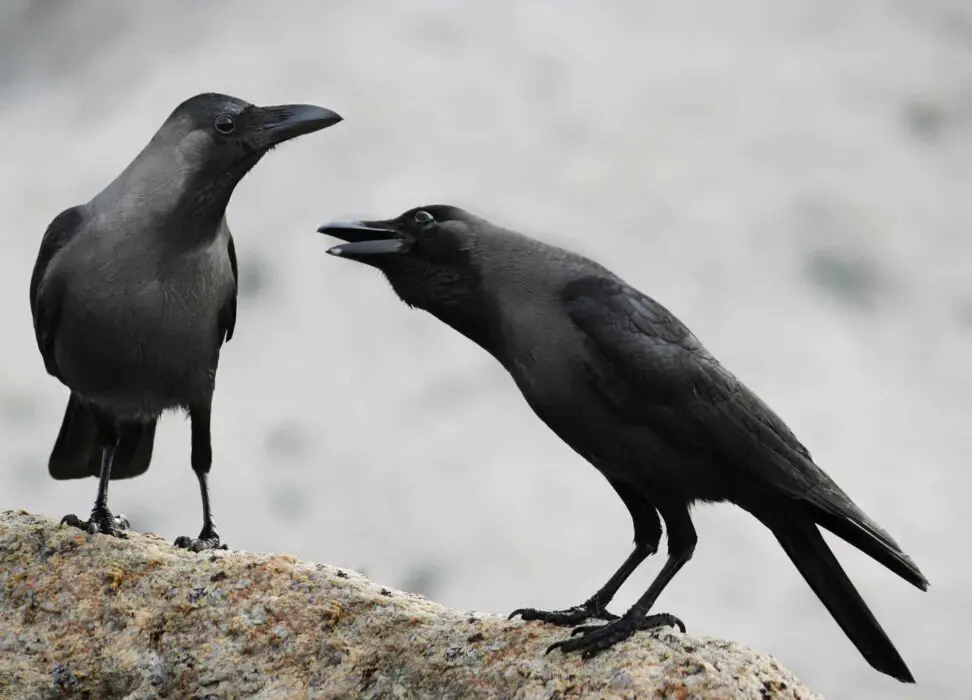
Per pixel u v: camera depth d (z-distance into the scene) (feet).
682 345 23.18
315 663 22.11
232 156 26.32
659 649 21.15
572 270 23.57
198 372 27.32
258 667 22.15
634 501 24.02
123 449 28.94
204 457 28.02
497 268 23.77
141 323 26.32
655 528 24.00
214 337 27.45
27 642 22.62
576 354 23.00
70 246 26.25
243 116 26.43
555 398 23.29
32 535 24.08
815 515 24.02
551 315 23.25
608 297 23.15
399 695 21.67
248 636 22.41
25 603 23.07
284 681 22.00
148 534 25.88
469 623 22.30
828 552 23.73
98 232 26.12
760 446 23.21
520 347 23.44
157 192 26.11
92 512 26.53
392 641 22.17
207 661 22.24
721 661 20.93
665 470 23.24
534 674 21.16
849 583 23.65
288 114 26.63
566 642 21.29
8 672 22.31
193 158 26.20
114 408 27.68
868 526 23.11
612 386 22.90
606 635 21.38
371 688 21.77
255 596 22.82
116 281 26.04
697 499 23.53
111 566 23.41
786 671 21.16
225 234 27.48
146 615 22.76
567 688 20.85
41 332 27.55
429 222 24.20
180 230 26.20
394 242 24.23
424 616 22.52
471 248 23.99
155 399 27.43
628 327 22.90
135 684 22.21
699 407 22.95
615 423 23.11
